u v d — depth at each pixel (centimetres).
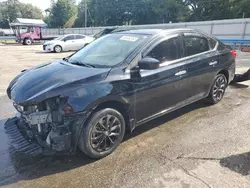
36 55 1569
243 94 579
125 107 325
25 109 294
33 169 291
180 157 312
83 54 398
